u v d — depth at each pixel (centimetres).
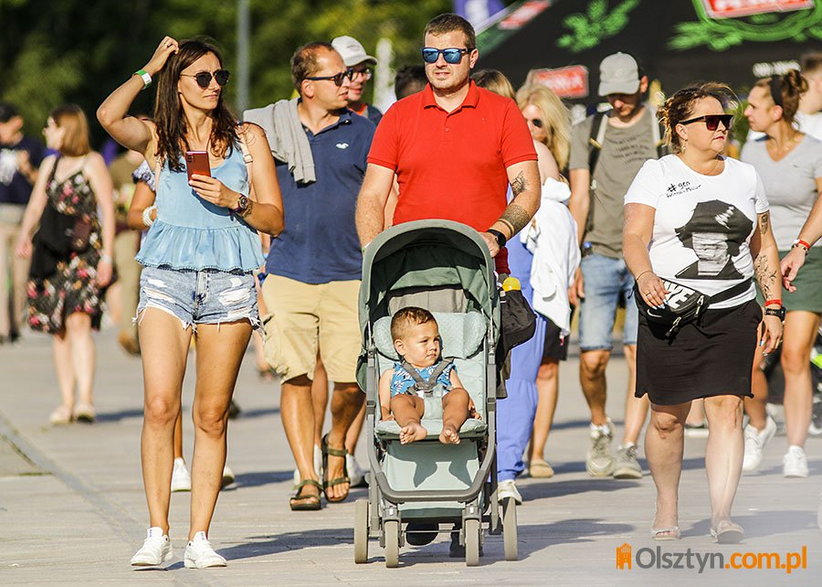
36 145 6469
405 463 2145
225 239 2192
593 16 5409
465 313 2236
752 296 2294
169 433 2177
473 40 2269
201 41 2202
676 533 2344
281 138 2909
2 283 6762
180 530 2572
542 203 2881
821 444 3700
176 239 2181
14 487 3111
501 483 2722
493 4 6875
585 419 4366
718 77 5047
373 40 12531
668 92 5094
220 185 2153
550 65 5306
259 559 2261
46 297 4231
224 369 2188
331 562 2219
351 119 2956
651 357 2295
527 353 2773
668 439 2325
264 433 4088
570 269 2905
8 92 13425
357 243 2902
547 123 3070
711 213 2264
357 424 3152
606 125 3341
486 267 2147
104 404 4725
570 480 3203
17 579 2112
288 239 2905
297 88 2966
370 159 2305
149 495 2173
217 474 2209
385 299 2258
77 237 4194
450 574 2086
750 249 2377
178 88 2184
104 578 2108
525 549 2295
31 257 4222
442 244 2216
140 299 2188
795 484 3003
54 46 13512
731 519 2527
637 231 2288
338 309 2881
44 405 4662
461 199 2269
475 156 2264
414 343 2167
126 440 3891
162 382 2153
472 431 2103
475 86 2298
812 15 5097
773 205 3145
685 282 2272
